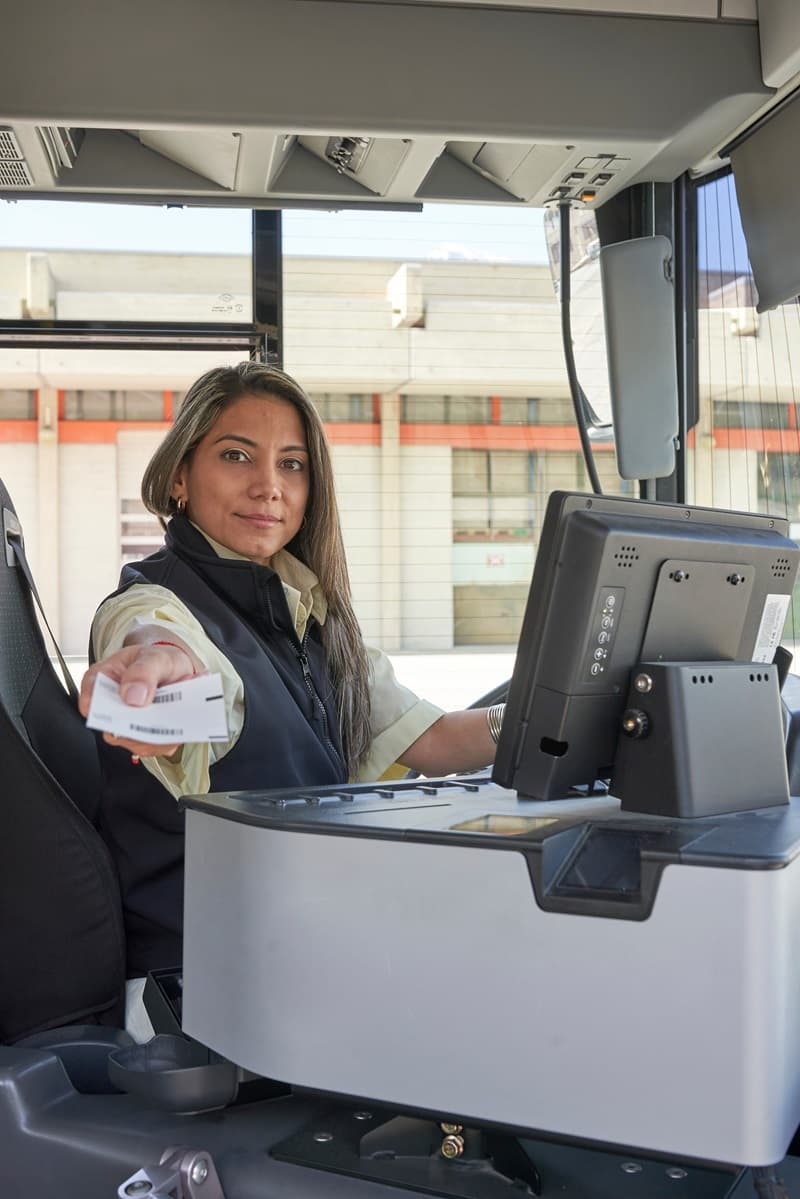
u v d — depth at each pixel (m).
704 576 1.10
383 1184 0.93
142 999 1.28
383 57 2.34
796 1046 0.83
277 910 0.92
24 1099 1.09
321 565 1.74
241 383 1.67
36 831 1.36
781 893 0.80
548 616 1.02
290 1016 0.91
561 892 0.83
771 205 2.44
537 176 2.64
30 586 1.69
